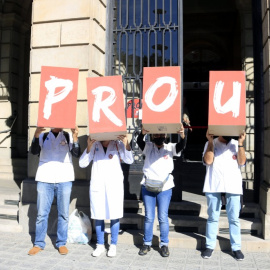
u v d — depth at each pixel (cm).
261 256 429
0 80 1005
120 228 512
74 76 424
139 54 581
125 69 584
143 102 394
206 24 1370
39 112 413
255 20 563
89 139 429
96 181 430
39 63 557
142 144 439
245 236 472
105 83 413
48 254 435
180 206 526
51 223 522
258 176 538
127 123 576
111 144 439
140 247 462
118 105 409
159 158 429
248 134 830
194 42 1438
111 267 391
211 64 1480
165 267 391
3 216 563
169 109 388
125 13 593
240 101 382
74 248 460
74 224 482
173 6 573
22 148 1013
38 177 446
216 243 454
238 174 420
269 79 481
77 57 542
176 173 550
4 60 1008
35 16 561
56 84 419
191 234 482
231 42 1388
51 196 450
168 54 570
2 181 796
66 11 550
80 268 388
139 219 507
